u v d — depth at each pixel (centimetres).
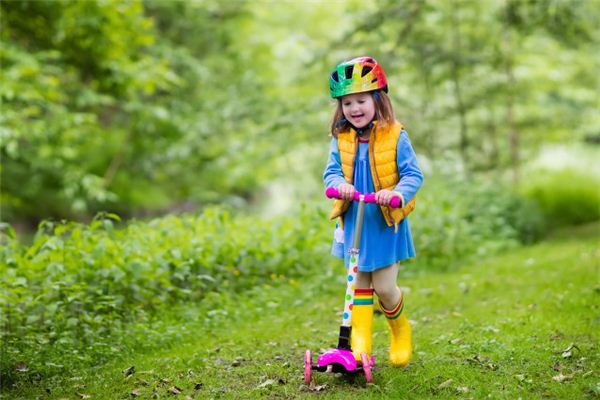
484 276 814
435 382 417
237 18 1880
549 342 491
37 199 1638
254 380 441
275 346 530
